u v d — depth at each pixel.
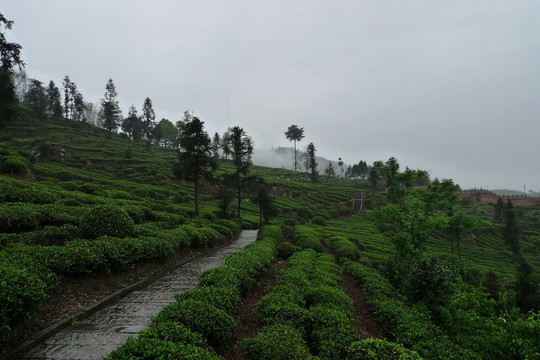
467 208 71.88
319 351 6.05
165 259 12.12
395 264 13.22
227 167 85.06
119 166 59.19
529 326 5.66
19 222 10.47
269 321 6.80
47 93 96.56
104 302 7.63
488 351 6.42
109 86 91.25
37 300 5.22
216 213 33.25
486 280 18.52
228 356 5.82
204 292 7.05
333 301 8.55
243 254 12.00
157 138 98.06
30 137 65.62
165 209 25.77
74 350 5.12
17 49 18.03
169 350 4.05
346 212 61.56
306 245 20.73
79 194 19.45
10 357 4.84
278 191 69.38
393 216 13.04
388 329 8.35
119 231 11.09
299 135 121.31
